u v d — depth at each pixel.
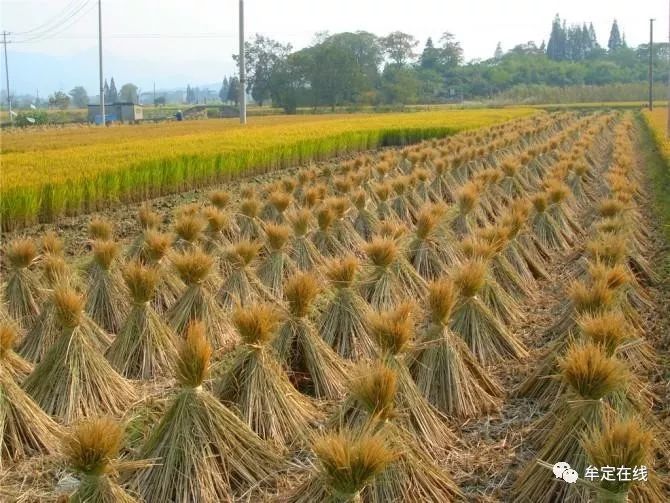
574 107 75.06
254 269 9.08
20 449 5.19
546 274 10.10
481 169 18.56
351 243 10.68
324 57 90.88
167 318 7.37
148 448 4.77
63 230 13.64
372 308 7.41
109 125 54.53
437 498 4.60
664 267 10.14
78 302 5.93
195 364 4.80
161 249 8.08
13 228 13.30
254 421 5.38
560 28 156.88
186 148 21.31
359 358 6.82
